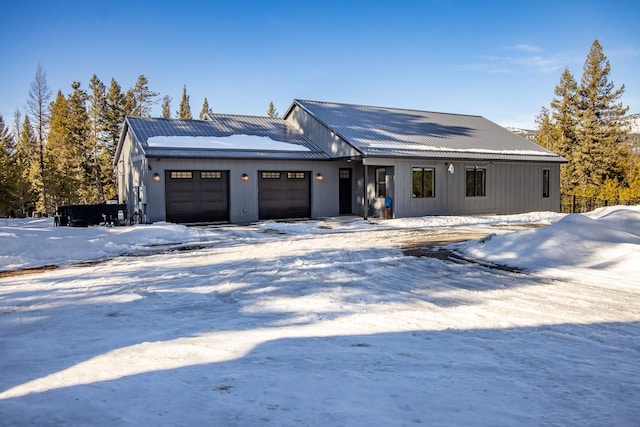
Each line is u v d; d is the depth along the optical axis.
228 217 19.59
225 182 19.58
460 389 3.31
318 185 21.41
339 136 20.61
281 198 20.77
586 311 5.83
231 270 8.88
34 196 35.72
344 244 12.52
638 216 11.62
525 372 3.71
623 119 42.53
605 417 2.89
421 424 2.72
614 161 41.44
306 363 3.88
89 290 7.37
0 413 2.92
